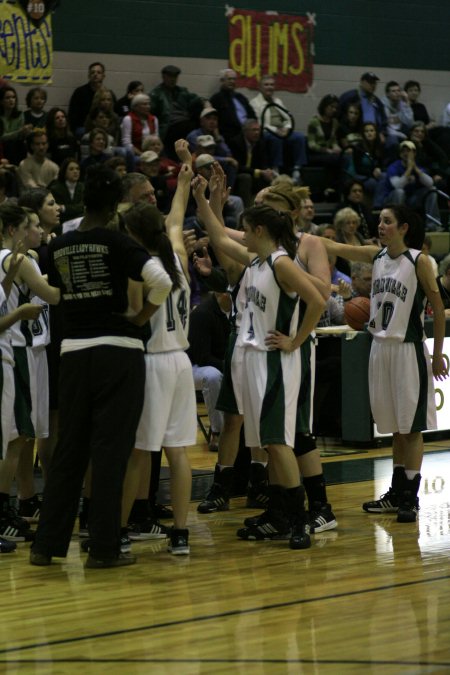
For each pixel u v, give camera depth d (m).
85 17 17.78
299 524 7.17
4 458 7.27
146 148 16.09
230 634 5.25
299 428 7.41
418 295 7.97
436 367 8.03
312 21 20.16
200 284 15.16
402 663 4.79
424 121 20.70
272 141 18.20
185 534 7.01
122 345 6.48
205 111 16.95
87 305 6.49
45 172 15.05
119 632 5.31
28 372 7.50
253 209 7.14
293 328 7.17
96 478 6.54
